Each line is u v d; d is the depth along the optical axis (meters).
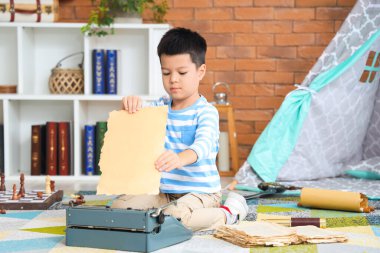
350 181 3.91
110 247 2.05
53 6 4.40
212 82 4.75
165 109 2.14
